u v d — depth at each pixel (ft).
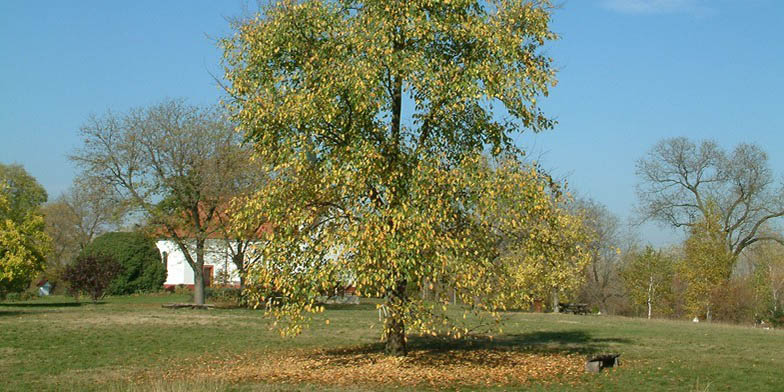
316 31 48.52
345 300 140.46
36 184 234.38
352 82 44.04
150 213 119.14
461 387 44.29
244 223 50.03
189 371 51.29
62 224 255.50
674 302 173.78
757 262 189.98
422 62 45.75
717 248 152.76
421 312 45.70
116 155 119.03
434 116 47.80
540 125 49.73
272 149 49.29
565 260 53.98
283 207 47.78
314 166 47.83
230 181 117.08
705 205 160.45
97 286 131.13
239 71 50.44
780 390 44.62
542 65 49.73
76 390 43.16
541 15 48.83
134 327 80.84
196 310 112.57
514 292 48.34
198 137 118.42
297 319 47.62
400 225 43.21
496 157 49.75
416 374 48.67
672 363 55.98
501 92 46.01
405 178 45.91
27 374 49.44
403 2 47.01
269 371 50.90
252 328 82.48
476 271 45.88
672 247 177.58
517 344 69.51
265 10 50.19
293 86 49.37
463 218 47.73
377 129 46.55
